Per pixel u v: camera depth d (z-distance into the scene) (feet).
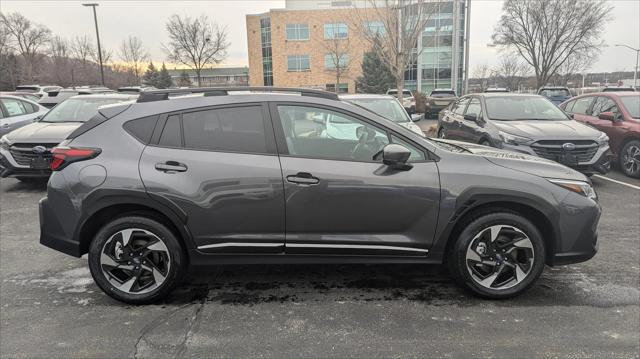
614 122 29.04
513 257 11.75
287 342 10.05
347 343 10.00
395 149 10.94
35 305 11.84
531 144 23.40
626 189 24.90
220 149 11.47
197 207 11.25
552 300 11.91
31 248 16.14
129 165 11.25
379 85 147.54
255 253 11.68
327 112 11.75
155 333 10.43
